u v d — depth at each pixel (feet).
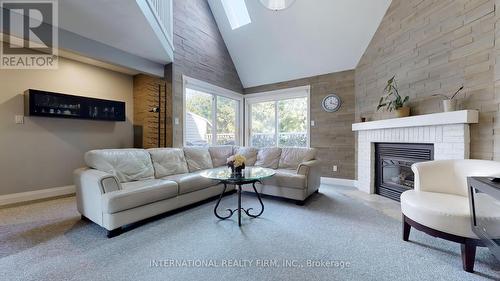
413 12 9.53
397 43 10.48
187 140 14.10
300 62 15.24
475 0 7.05
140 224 7.63
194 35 14.15
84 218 7.98
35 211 8.86
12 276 4.78
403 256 5.56
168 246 6.11
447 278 4.69
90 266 5.15
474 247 4.84
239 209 7.71
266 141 18.12
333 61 14.24
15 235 6.73
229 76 17.40
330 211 9.00
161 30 10.48
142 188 7.46
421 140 8.84
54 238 6.55
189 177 9.38
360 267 5.11
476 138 7.02
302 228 7.30
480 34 6.91
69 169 11.93
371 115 12.46
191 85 14.14
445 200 5.76
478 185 4.47
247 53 16.63
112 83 13.78
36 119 10.80
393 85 10.73
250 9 13.91
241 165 8.19
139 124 14.53
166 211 8.31
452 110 7.48
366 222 7.80
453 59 7.80
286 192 10.23
